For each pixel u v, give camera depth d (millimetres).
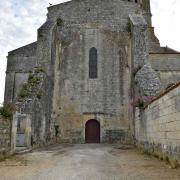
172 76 27781
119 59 24656
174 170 8516
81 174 7988
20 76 28953
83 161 11047
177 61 28312
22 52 29672
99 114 23562
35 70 21828
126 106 23688
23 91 19359
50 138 22562
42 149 17219
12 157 12266
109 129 23359
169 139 10125
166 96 10500
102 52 24859
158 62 28312
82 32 25359
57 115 23781
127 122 23391
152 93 17469
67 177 7520
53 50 23828
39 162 10758
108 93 24031
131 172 8320
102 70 24484
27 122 16844
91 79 24344
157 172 8211
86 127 23672
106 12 25766
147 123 14461
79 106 23891
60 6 26141
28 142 16797
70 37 25312
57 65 24703
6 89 28688
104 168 9164
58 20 25484
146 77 19484
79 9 25922
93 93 24062
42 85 20469
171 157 9883
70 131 23531
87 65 24656
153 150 12945
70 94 24172
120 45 24938
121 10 25906
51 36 23078
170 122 9969
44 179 7266
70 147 18656
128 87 24000
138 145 17828
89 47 25031
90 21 25578
